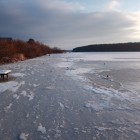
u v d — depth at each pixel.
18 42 60.16
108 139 6.93
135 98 11.87
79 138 6.99
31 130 7.59
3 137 7.03
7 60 38.94
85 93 13.08
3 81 17.39
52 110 9.79
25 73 22.62
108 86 15.39
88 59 52.56
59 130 7.61
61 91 13.62
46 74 21.88
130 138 7.00
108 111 9.70
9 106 10.38
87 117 8.93
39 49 77.94
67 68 28.31
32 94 12.80
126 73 23.17
